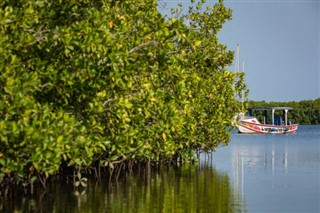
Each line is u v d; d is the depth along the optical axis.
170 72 27.16
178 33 21.70
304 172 38.50
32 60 21.16
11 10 19.09
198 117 36.12
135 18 25.38
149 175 34.66
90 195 25.98
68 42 20.20
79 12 22.44
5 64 18.86
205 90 36.88
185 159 42.00
